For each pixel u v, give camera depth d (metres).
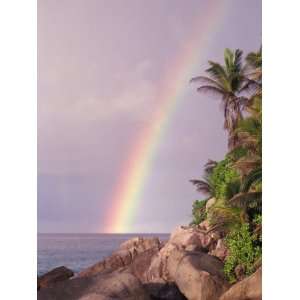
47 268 40.59
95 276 17.33
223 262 20.31
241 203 18.86
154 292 20.56
